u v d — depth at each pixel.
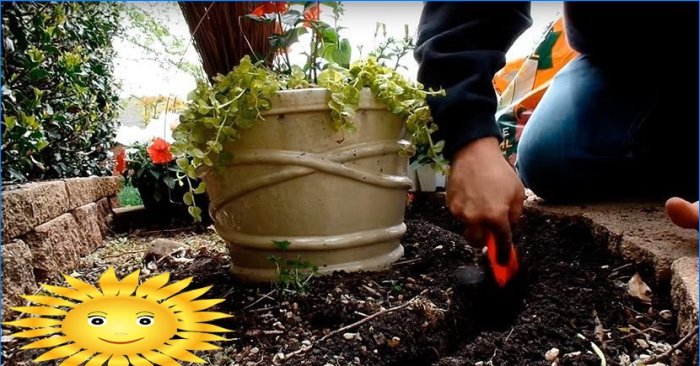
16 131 1.47
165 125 2.60
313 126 1.24
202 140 1.26
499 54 1.15
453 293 1.20
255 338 1.07
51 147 2.04
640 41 1.58
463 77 1.12
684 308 0.94
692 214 1.07
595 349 0.94
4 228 1.32
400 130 1.36
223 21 1.43
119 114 3.10
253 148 1.25
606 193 1.79
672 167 1.72
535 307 1.10
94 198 2.22
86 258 1.88
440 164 1.25
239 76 1.23
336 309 1.14
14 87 1.66
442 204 2.31
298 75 1.34
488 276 1.27
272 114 1.22
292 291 1.21
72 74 1.83
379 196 1.33
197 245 2.09
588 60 1.82
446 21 1.17
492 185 1.04
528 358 0.93
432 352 1.06
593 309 1.08
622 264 1.26
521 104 2.52
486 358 0.95
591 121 1.70
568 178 1.73
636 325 1.03
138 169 2.75
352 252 1.33
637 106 1.68
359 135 1.28
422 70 1.18
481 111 1.09
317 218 1.28
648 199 1.77
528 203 1.85
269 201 1.27
